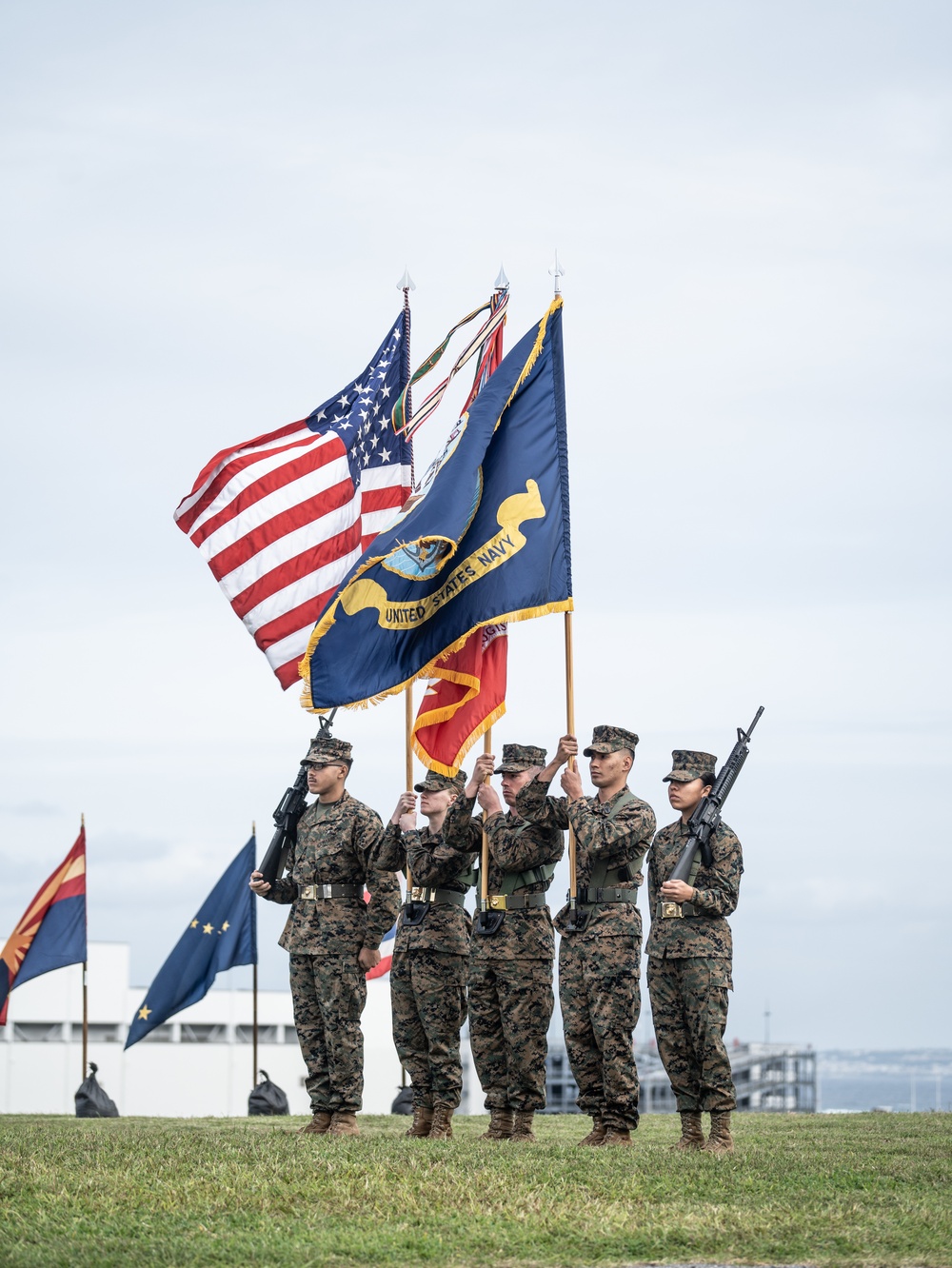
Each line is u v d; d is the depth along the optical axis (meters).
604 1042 11.24
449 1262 6.95
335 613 12.30
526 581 12.95
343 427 15.40
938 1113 15.73
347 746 13.02
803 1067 84.19
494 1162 9.42
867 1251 7.11
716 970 11.03
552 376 13.56
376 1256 7.02
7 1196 8.40
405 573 12.57
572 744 11.39
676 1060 11.15
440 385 15.54
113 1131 12.62
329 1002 12.55
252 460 14.91
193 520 14.91
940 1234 7.41
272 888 13.08
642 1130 13.88
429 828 12.54
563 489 13.33
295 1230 7.53
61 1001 59.59
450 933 12.22
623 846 11.20
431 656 12.59
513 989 11.69
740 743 11.42
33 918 22.17
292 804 13.16
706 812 11.12
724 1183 8.74
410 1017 12.47
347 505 15.09
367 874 12.80
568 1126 14.53
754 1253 7.09
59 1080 58.97
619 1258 7.05
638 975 11.37
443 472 12.84
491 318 15.04
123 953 60.62
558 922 11.59
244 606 14.69
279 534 14.80
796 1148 10.95
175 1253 7.04
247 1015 62.16
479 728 12.81
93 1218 7.83
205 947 21.05
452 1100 12.19
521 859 11.67
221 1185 8.57
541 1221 7.66
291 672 14.74
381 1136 12.14
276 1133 12.34
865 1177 9.04
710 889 11.07
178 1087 60.59
